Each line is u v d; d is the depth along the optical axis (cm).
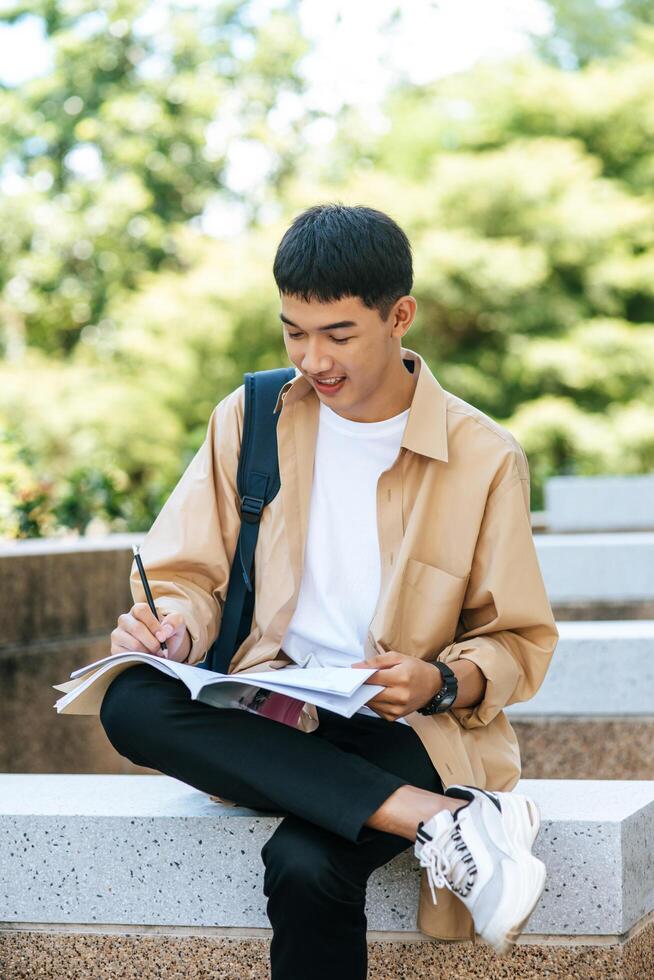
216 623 236
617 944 223
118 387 1628
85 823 235
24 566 435
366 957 200
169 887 233
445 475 228
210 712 205
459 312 1617
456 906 221
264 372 245
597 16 1850
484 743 230
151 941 235
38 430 1597
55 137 1856
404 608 227
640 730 402
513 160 1586
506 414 1638
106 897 235
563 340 1599
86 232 1806
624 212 1586
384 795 194
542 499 1519
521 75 1695
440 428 227
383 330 215
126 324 1673
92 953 237
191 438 754
